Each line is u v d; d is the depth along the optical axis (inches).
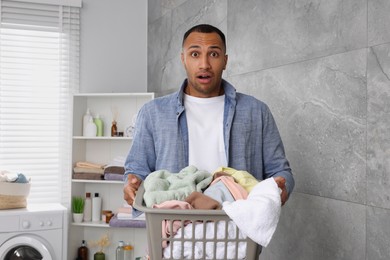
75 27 162.1
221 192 51.7
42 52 160.2
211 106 66.7
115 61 166.4
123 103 160.1
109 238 157.0
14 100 158.2
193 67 62.1
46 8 158.2
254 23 100.1
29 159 159.5
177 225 48.7
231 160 65.2
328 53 77.3
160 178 56.2
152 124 66.9
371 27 68.1
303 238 84.3
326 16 77.8
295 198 86.5
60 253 143.6
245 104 66.8
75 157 153.9
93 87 164.4
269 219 45.3
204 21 124.1
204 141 65.5
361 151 70.2
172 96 67.3
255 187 48.9
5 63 157.2
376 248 67.3
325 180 78.3
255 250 48.0
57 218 143.3
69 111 163.2
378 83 66.7
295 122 86.3
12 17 155.1
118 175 148.9
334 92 76.0
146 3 168.7
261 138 67.4
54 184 161.8
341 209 74.6
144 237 156.6
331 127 76.7
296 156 86.1
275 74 92.4
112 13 166.4
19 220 138.7
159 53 155.9
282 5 90.0
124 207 150.8
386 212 65.4
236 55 108.0
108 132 160.2
